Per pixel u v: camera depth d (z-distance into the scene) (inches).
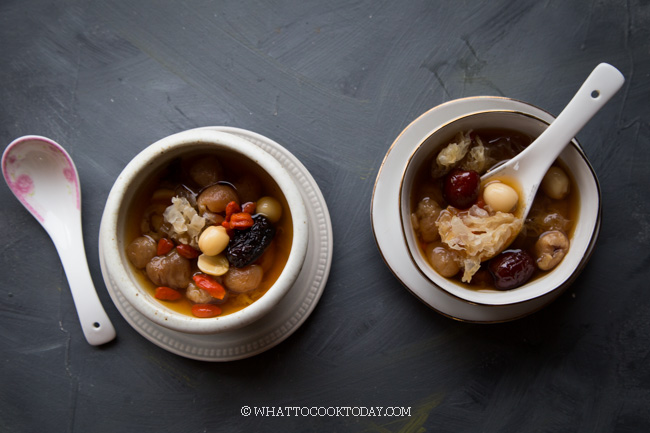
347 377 16.3
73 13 16.5
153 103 16.4
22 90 16.5
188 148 14.1
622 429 16.0
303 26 16.4
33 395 16.4
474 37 16.3
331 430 16.2
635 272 16.1
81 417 16.3
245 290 14.4
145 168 13.8
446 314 14.9
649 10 16.1
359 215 16.3
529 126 14.1
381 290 16.2
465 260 14.2
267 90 16.4
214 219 14.5
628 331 16.1
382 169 14.9
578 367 16.1
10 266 16.3
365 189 16.3
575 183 14.4
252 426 16.3
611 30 16.2
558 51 16.3
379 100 16.3
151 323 15.5
